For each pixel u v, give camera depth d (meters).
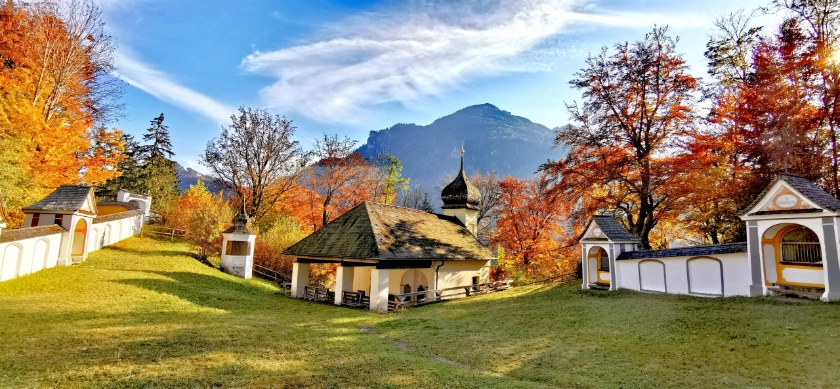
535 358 10.95
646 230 25.03
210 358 9.52
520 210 41.16
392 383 8.50
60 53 26.89
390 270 23.08
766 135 21.59
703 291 16.69
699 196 22.70
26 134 23.97
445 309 20.50
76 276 19.34
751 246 15.35
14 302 14.16
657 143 25.41
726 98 25.62
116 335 11.05
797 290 14.17
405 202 67.88
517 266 40.44
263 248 35.38
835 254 13.20
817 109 20.97
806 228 14.64
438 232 27.88
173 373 8.29
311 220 44.25
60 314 13.06
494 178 57.66
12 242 17.62
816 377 8.23
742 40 27.19
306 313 18.47
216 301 18.92
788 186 14.48
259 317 16.17
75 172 27.58
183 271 24.97
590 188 26.91
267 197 41.88
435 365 10.23
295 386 8.01
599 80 26.81
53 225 21.11
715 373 8.98
